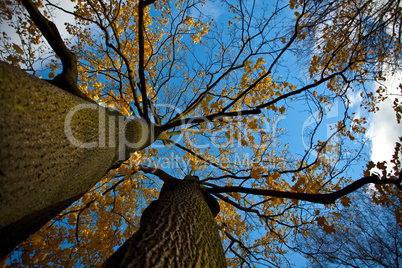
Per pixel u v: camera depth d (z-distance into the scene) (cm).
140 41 250
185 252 103
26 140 90
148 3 226
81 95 171
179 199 180
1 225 86
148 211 210
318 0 271
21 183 89
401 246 429
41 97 102
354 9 284
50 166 107
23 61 278
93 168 165
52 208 131
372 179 198
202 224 144
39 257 268
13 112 84
